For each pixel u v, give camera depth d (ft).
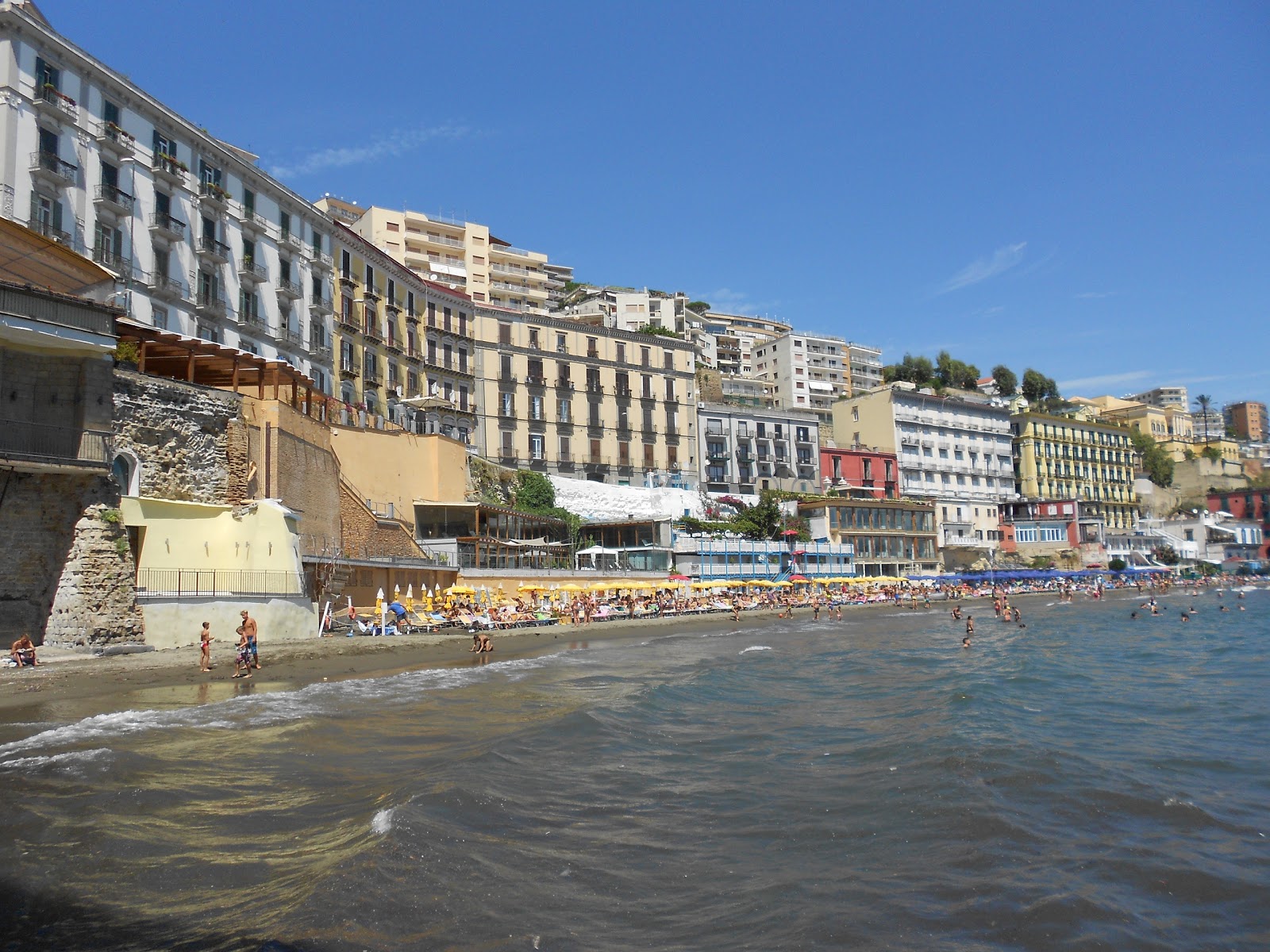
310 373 212.43
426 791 42.24
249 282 191.21
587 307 433.07
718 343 529.45
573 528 248.32
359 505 159.33
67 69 146.41
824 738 62.34
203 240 177.06
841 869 35.40
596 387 309.22
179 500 110.93
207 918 28.78
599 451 306.96
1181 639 156.97
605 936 28.81
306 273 212.43
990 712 72.95
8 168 134.72
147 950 26.27
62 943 26.71
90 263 107.34
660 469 321.93
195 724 60.49
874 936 29.17
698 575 262.06
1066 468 463.42
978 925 30.07
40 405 94.58
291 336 204.95
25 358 94.12
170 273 168.25
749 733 64.08
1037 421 454.81
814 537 323.78
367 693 78.38
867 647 140.77
